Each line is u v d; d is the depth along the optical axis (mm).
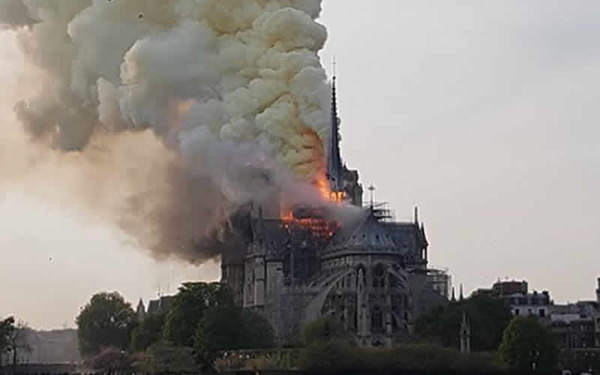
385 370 189250
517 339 193250
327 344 192625
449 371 190375
